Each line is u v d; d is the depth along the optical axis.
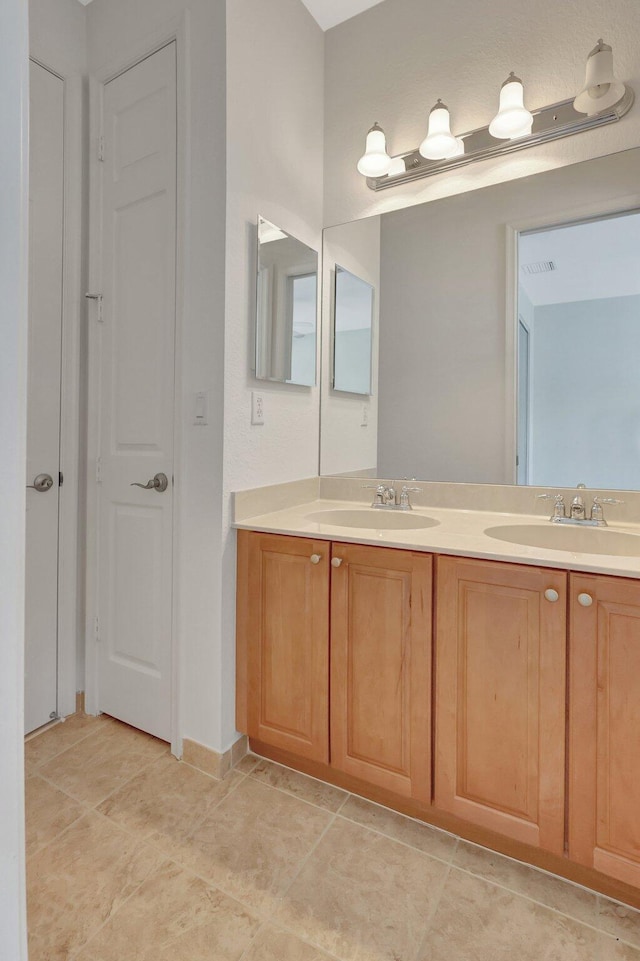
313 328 1.98
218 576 1.55
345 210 2.00
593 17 1.54
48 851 1.25
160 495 1.69
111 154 1.79
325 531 1.45
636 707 1.04
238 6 1.52
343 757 1.43
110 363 1.82
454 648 1.25
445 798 1.27
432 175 1.83
